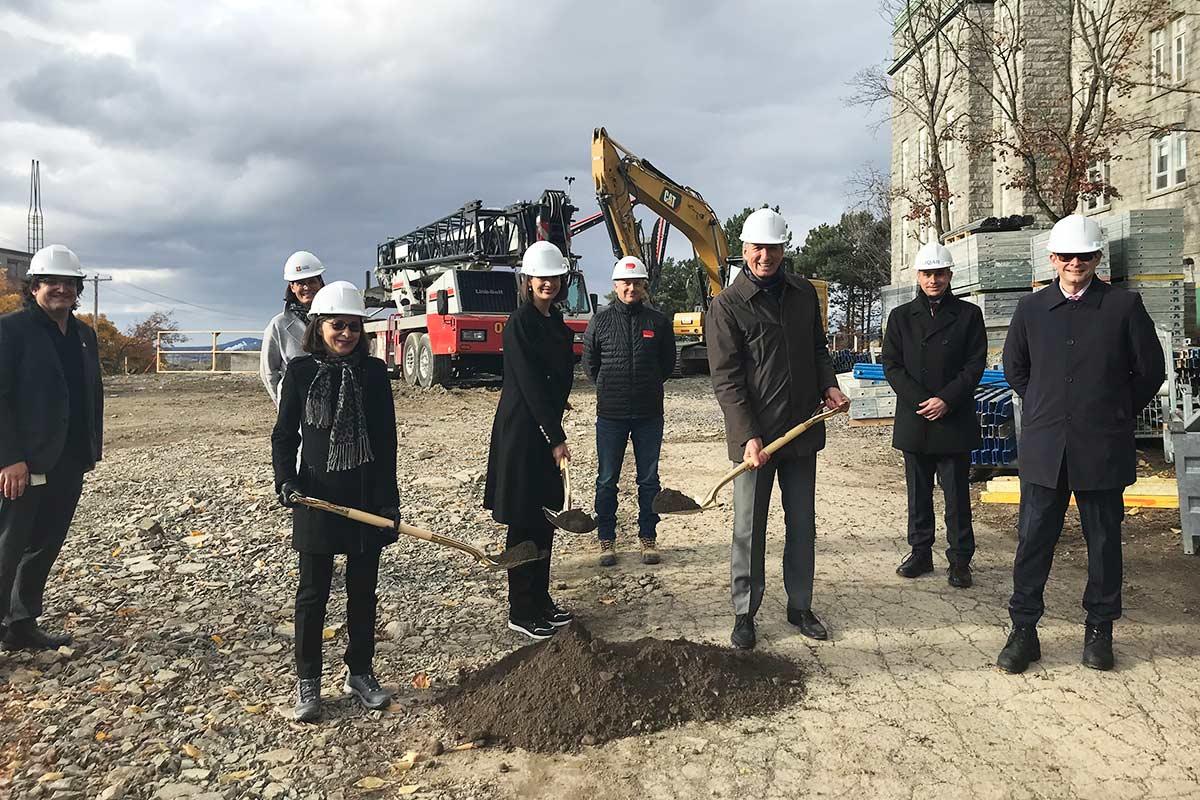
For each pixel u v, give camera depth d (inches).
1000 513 277.3
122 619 186.7
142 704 145.6
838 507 291.3
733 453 168.2
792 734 133.9
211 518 280.4
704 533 263.7
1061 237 153.9
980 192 1006.4
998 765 123.0
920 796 115.6
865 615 185.8
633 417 230.4
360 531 141.4
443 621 189.3
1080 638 169.0
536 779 122.6
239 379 1070.4
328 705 146.8
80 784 120.4
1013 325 166.6
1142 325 149.9
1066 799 114.0
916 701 144.0
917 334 205.3
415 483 335.6
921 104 1124.5
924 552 211.8
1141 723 133.7
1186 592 193.6
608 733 133.9
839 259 1769.2
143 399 766.5
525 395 172.6
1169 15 740.7
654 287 735.1
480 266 773.9
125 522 272.2
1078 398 151.4
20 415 156.6
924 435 201.2
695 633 177.0
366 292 1010.1
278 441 140.3
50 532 167.3
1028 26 877.8
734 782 120.3
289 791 119.4
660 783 120.6
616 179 693.3
